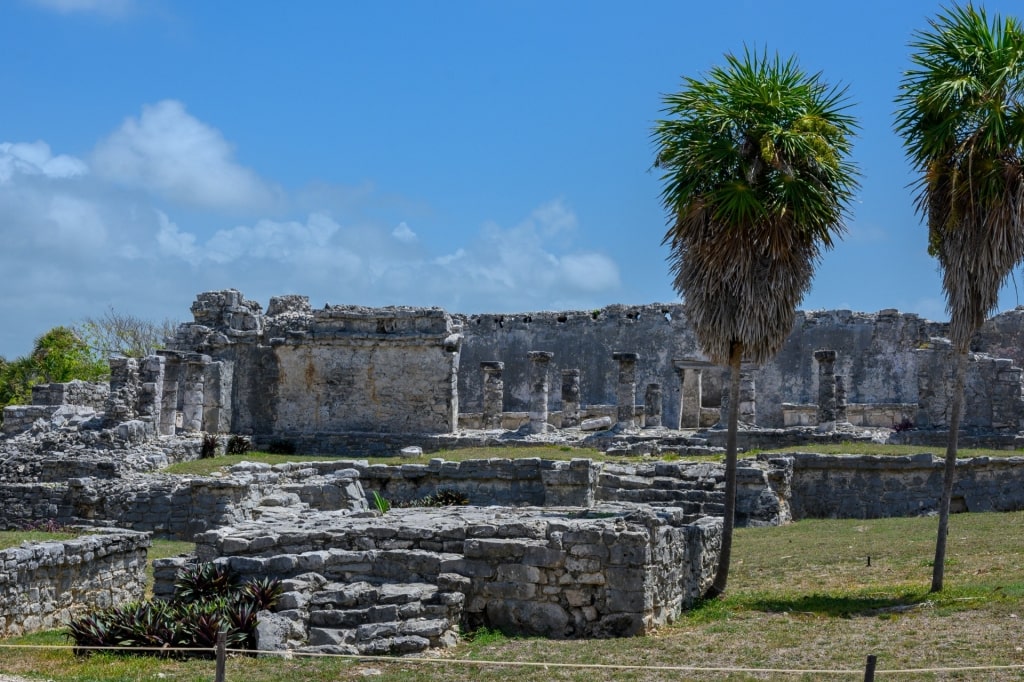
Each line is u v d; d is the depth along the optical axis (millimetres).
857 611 19422
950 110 20219
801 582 23469
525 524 19125
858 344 53219
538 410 47500
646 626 18172
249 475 36625
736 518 34281
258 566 19297
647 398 48688
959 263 20328
